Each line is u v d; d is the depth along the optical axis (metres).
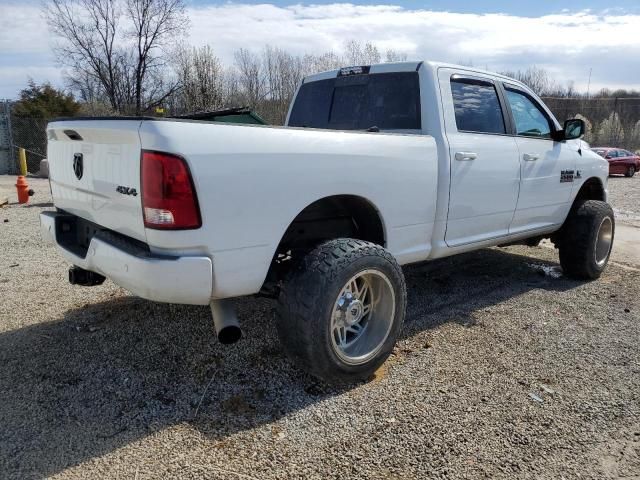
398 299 3.30
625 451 2.66
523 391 3.20
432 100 3.93
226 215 2.64
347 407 2.98
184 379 3.25
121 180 2.74
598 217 5.39
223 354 3.57
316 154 2.98
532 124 5.00
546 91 41.84
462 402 3.06
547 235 5.86
